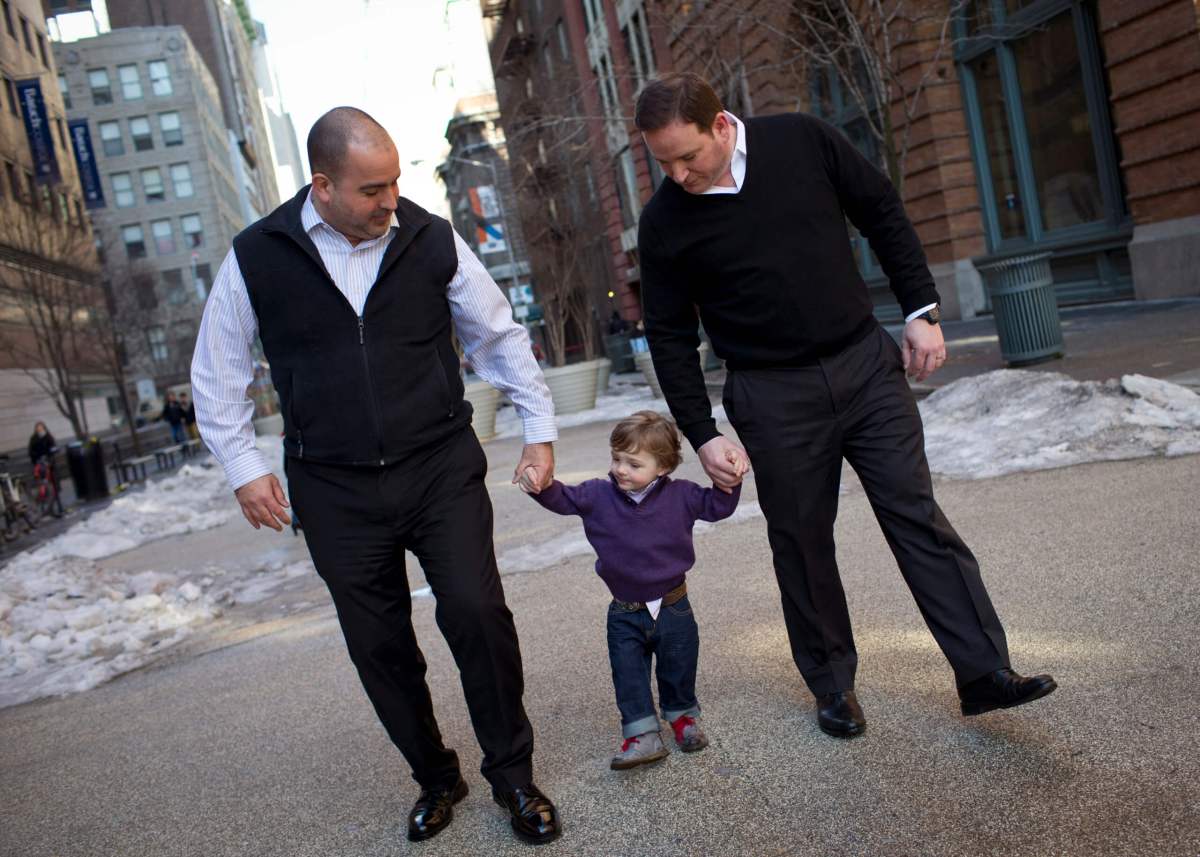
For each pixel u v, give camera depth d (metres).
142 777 4.11
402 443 2.90
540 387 3.17
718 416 12.39
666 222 3.06
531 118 25.94
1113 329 11.53
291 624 6.59
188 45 83.88
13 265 41.59
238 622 7.09
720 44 16.80
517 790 2.95
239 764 4.05
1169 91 12.82
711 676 3.96
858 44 11.06
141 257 79.06
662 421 3.12
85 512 20.73
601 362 21.61
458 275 3.04
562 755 3.51
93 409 57.94
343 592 2.95
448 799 3.19
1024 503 5.74
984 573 4.65
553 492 3.20
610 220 35.12
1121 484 5.70
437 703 4.34
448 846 3.02
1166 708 2.99
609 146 33.22
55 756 4.67
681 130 2.81
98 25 101.00
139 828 3.57
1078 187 15.41
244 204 104.88
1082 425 6.95
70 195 49.12
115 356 36.03
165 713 5.04
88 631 7.26
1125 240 14.45
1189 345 9.28
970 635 2.94
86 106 79.19
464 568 2.91
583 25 34.81
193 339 69.38
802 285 2.98
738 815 2.84
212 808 3.63
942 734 3.09
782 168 2.95
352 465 2.90
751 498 7.55
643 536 3.14
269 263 2.87
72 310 35.72
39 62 49.22
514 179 27.81
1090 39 14.46
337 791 3.59
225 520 14.16
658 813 2.95
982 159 17.44
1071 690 3.23
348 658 5.37
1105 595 4.05
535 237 27.16
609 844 2.83
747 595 5.05
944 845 2.49
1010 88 16.25
